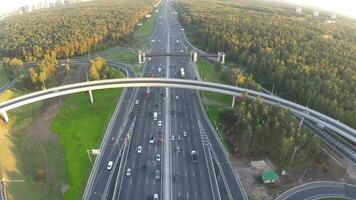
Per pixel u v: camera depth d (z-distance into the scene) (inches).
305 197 4392.2
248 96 6220.5
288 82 7066.9
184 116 6343.5
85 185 4579.2
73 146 5467.5
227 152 5260.8
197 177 4704.7
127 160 5044.3
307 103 6584.6
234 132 5644.7
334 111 6003.9
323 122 5546.3
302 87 6742.1
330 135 5802.2
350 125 5718.5
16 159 5191.9
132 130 5846.5
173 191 4446.4
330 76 7091.5
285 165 4977.9
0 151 5196.9
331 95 6491.1
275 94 7386.8
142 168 4872.0
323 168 4931.1
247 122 5315.0
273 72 7662.4
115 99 7042.3
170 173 4778.5
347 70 7450.8
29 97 6294.3
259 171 4852.4
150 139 5556.1
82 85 6761.8
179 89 7539.4
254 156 5177.2
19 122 6299.2
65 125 6151.6
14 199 4333.2
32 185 4623.5
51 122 6299.2
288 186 4576.8
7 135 5826.8
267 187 4549.7
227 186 4552.2
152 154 5187.0
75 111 6628.9
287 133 5064.0
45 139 5743.1
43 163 5108.3
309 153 5004.9
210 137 5654.5
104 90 7460.6
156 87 7578.7
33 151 5433.1
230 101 6983.3
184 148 5339.6
